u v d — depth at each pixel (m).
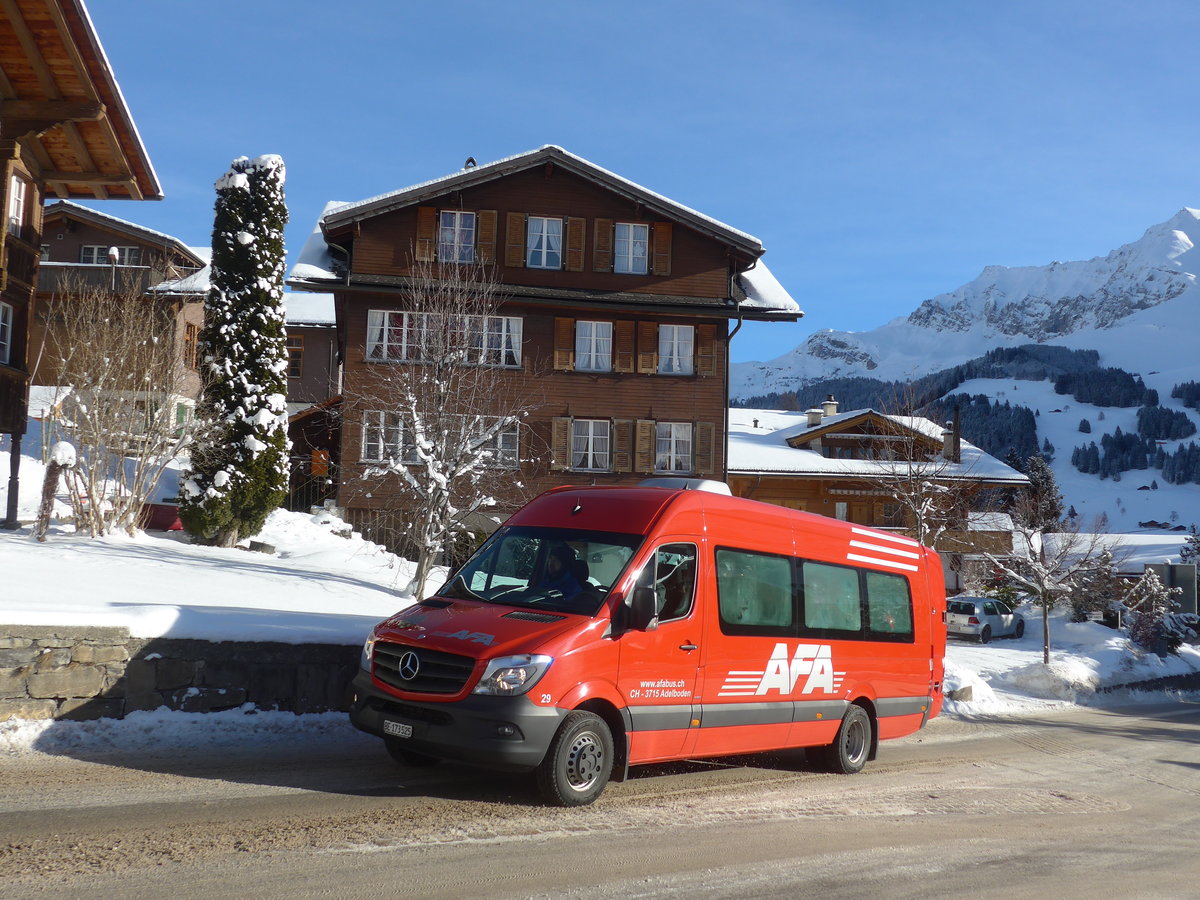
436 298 23.45
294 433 38.69
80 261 42.19
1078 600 36.22
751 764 11.09
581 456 35.06
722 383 35.94
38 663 8.93
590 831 7.23
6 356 21.14
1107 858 7.92
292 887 5.50
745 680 9.48
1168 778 12.72
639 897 5.85
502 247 34.41
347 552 25.84
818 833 7.88
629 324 35.53
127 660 9.40
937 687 12.92
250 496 24.55
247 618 10.45
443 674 7.67
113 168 22.52
